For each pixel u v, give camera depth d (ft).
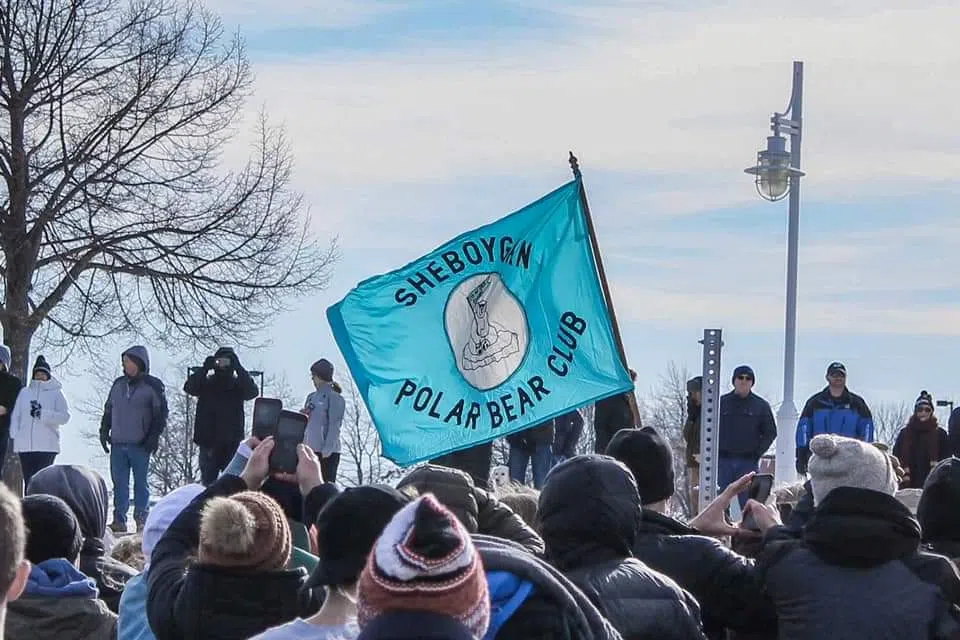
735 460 70.95
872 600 21.40
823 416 72.28
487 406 36.50
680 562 22.75
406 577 13.53
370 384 36.27
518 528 23.04
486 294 36.63
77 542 24.85
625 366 36.76
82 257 142.00
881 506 21.62
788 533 23.45
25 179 138.10
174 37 146.00
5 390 68.39
